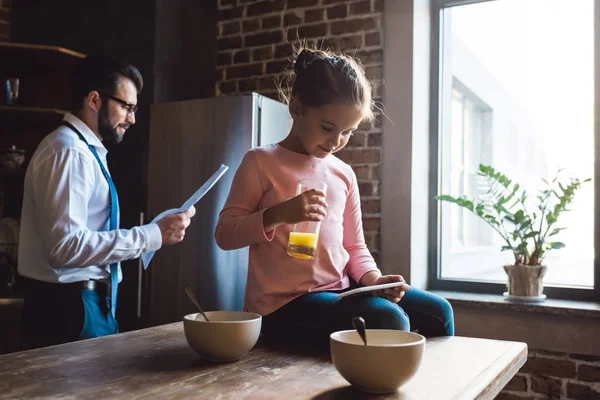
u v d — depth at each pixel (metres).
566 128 2.89
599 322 2.50
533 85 2.98
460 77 3.17
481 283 3.00
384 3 3.03
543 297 2.71
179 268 2.80
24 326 1.85
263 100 2.76
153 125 2.92
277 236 1.37
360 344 0.93
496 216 3.01
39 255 1.82
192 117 2.82
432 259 3.14
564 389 2.61
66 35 3.29
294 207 1.23
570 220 2.84
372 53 3.05
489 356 1.17
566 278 2.85
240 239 1.31
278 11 3.31
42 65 3.18
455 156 3.16
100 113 1.97
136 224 3.01
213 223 2.73
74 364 1.06
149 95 3.05
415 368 0.91
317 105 1.32
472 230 3.08
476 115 3.12
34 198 1.81
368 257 1.53
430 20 3.18
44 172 1.72
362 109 1.34
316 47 3.18
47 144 1.77
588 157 2.84
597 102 2.79
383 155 3.00
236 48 3.43
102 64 1.96
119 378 0.96
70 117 1.92
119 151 3.08
